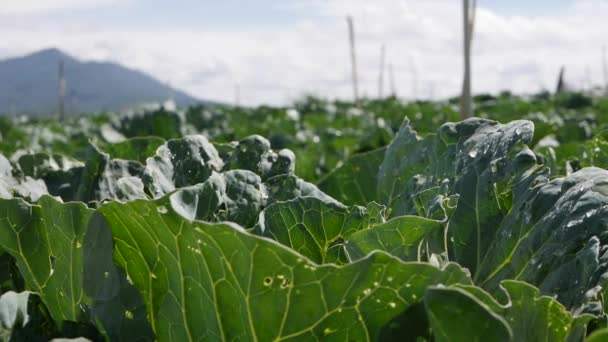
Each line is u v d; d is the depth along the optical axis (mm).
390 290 1630
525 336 1812
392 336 1650
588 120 11797
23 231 2203
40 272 2205
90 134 12711
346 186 3652
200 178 3062
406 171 3094
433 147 2996
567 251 2178
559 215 2285
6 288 2545
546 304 1813
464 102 7215
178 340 1875
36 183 3322
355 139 8891
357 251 2041
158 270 1923
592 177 2326
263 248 1600
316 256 2385
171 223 1788
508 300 1720
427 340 1644
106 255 1982
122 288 1969
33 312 2096
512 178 2615
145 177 2922
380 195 3229
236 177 2754
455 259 2631
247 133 10633
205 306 1776
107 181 3203
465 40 7238
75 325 2014
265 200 2768
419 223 1996
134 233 1958
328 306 1643
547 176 2506
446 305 1518
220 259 1683
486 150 2766
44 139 13148
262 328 1681
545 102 19734
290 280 1629
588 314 1805
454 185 2773
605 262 2039
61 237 2131
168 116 10281
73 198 3363
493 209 2639
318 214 2387
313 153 7816
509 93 27250
